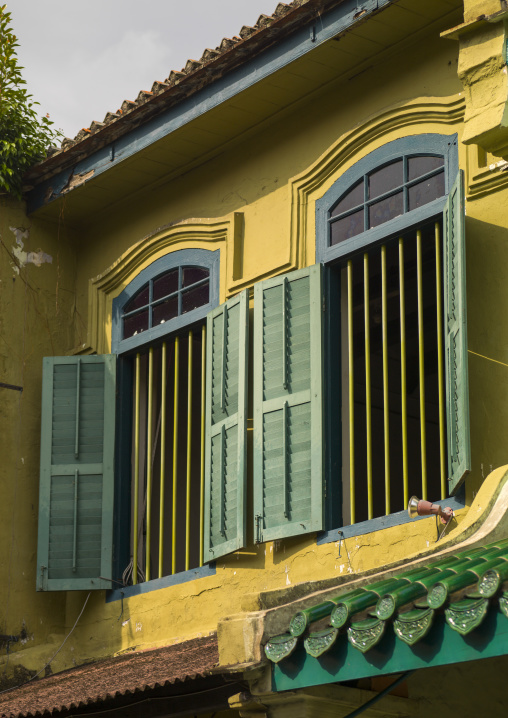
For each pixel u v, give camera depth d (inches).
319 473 318.0
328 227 341.1
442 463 297.4
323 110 354.3
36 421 410.6
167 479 421.1
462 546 231.8
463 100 310.5
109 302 410.3
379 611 193.9
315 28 332.8
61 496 389.1
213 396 355.3
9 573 392.2
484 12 277.9
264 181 367.6
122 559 384.8
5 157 410.9
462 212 281.9
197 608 348.8
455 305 282.7
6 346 409.4
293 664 211.3
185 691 255.4
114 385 395.5
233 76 356.2
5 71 414.6
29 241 423.5
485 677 243.8
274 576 327.9
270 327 341.1
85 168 405.7
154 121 381.4
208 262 376.2
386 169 329.4
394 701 228.4
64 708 277.0
